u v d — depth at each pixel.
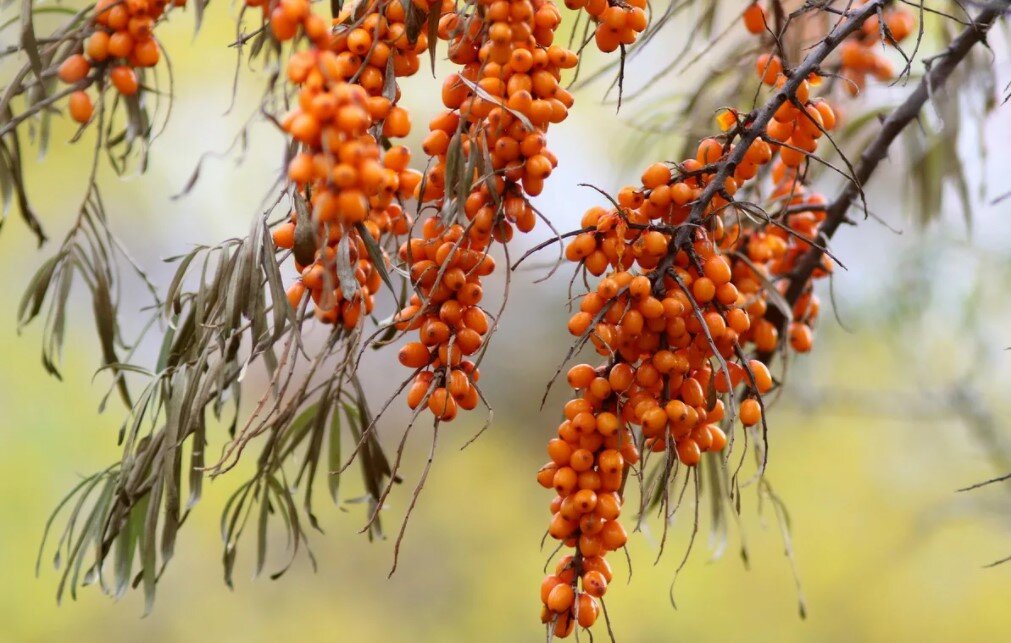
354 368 1.47
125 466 1.53
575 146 3.09
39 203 3.01
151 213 3.09
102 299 1.56
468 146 1.47
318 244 1.47
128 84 1.51
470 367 1.47
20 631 2.92
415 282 1.47
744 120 1.50
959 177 1.75
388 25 1.47
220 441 3.05
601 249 1.47
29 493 2.95
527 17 1.46
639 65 2.36
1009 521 2.88
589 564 1.46
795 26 1.67
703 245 1.47
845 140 1.77
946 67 1.60
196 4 1.51
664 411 1.45
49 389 3.00
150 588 1.51
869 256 2.67
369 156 1.45
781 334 1.62
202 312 1.51
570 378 1.47
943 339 2.72
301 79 1.43
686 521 3.01
